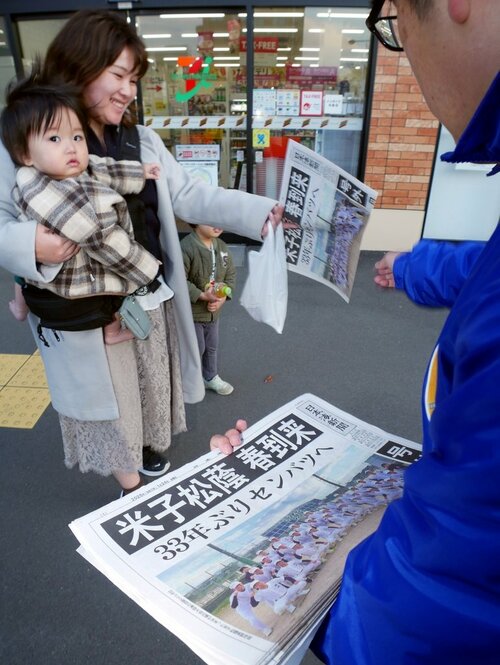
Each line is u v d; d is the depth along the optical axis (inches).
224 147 197.9
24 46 189.0
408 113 179.3
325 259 48.7
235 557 26.1
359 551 20.1
